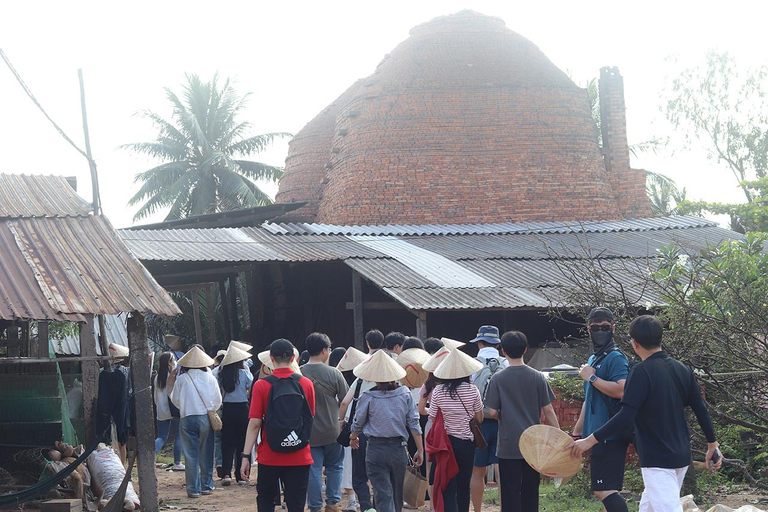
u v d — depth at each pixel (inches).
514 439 277.3
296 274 858.8
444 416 291.7
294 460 262.8
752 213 775.1
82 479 381.1
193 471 406.3
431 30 1058.7
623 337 373.4
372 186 980.6
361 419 291.6
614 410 245.0
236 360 435.2
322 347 334.3
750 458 403.9
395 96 1005.8
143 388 356.5
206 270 766.5
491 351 362.0
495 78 1018.1
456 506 289.7
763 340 367.9
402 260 705.6
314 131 1190.3
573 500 370.9
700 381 357.4
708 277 363.3
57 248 387.5
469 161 994.1
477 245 799.1
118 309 347.6
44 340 442.0
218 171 1475.1
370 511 309.0
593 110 1435.8
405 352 356.5
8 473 379.9
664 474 215.2
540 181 994.7
